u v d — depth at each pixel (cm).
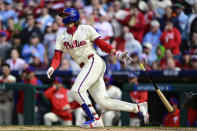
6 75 3903
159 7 4419
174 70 3603
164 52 4056
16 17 5078
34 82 3828
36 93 3716
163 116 3484
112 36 4416
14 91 3778
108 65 4003
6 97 3781
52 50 4469
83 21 4581
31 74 3825
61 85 3741
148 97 3522
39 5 5019
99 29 4322
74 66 4181
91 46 2219
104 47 2186
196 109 3353
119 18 4412
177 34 4134
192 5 4297
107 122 3572
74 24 2225
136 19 4303
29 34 4622
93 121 2197
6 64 3900
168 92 3566
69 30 2219
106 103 2233
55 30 4544
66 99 3719
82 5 4944
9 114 3784
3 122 3791
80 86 2148
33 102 3666
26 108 3669
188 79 3550
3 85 3706
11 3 5262
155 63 3931
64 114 3697
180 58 3956
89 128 2191
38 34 4588
